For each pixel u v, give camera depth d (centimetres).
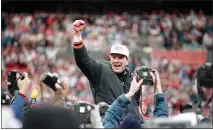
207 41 3875
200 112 933
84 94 2708
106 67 959
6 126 655
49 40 3647
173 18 4116
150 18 4053
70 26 3853
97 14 4434
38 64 3222
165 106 816
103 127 740
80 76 2922
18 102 748
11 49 3434
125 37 3762
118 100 761
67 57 3447
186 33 4000
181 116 731
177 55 3634
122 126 675
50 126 595
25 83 763
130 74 971
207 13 4469
